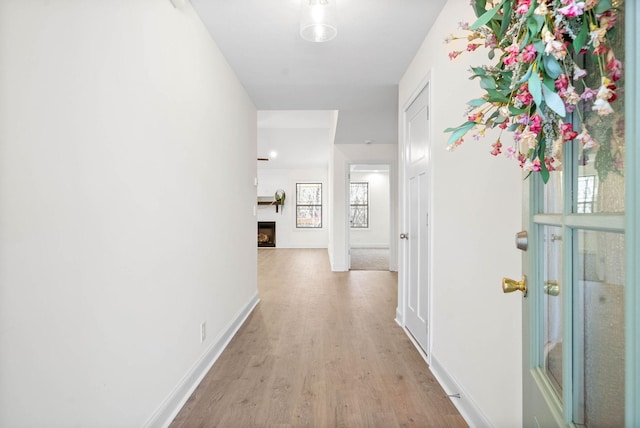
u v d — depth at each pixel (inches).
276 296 182.7
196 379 89.0
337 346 114.3
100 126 51.6
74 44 46.6
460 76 75.3
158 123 69.4
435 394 84.0
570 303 30.0
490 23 33.1
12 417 37.6
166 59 72.9
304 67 123.3
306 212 443.5
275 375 94.0
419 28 96.6
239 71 126.4
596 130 27.5
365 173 473.1
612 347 26.4
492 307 62.2
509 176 56.1
